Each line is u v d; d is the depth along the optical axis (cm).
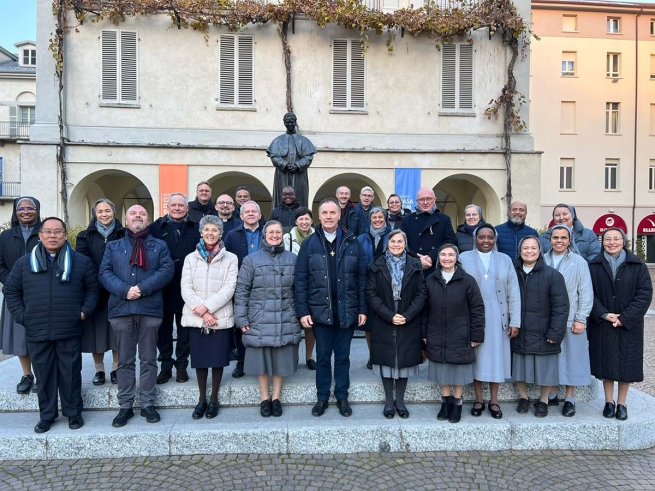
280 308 449
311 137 1562
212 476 386
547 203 2820
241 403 489
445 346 441
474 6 1579
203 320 440
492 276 458
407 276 446
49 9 1476
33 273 420
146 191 2031
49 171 1463
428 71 1608
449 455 425
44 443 416
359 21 1523
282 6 1507
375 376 522
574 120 2847
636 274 443
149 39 1513
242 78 1551
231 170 1538
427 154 1596
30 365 492
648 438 450
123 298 436
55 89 1472
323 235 457
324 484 374
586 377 453
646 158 2870
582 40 2844
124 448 420
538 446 438
